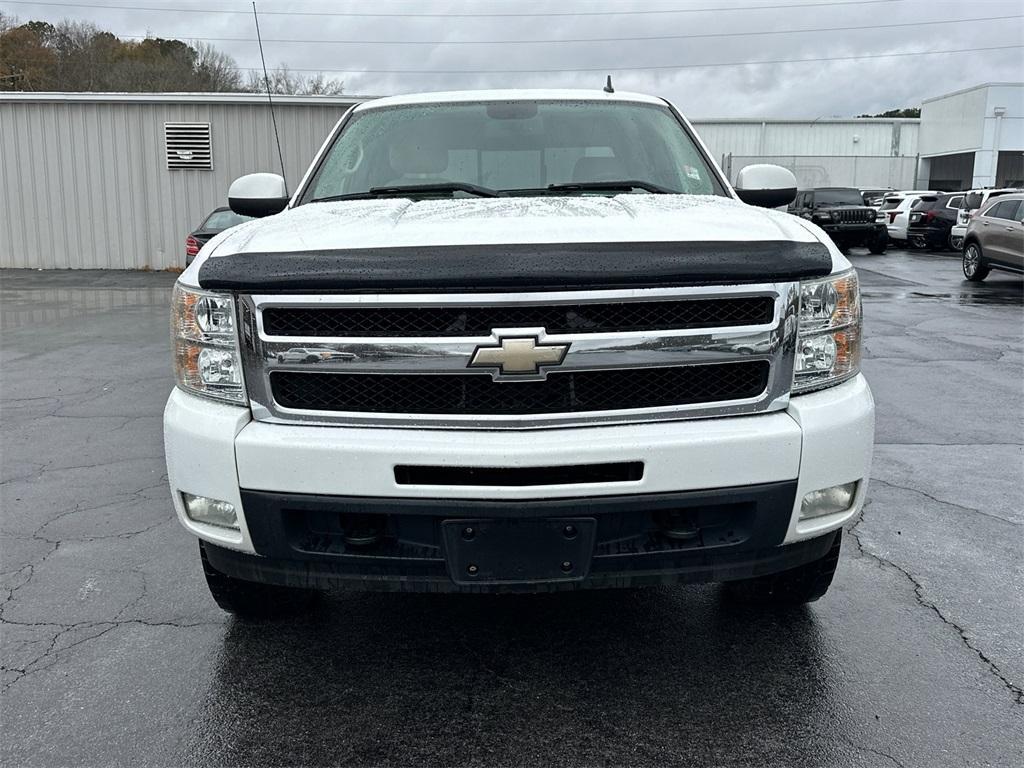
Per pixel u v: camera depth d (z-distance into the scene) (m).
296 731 2.59
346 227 2.60
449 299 2.30
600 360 2.33
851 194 26.61
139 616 3.33
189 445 2.49
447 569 2.41
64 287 17.12
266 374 2.42
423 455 2.31
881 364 8.73
